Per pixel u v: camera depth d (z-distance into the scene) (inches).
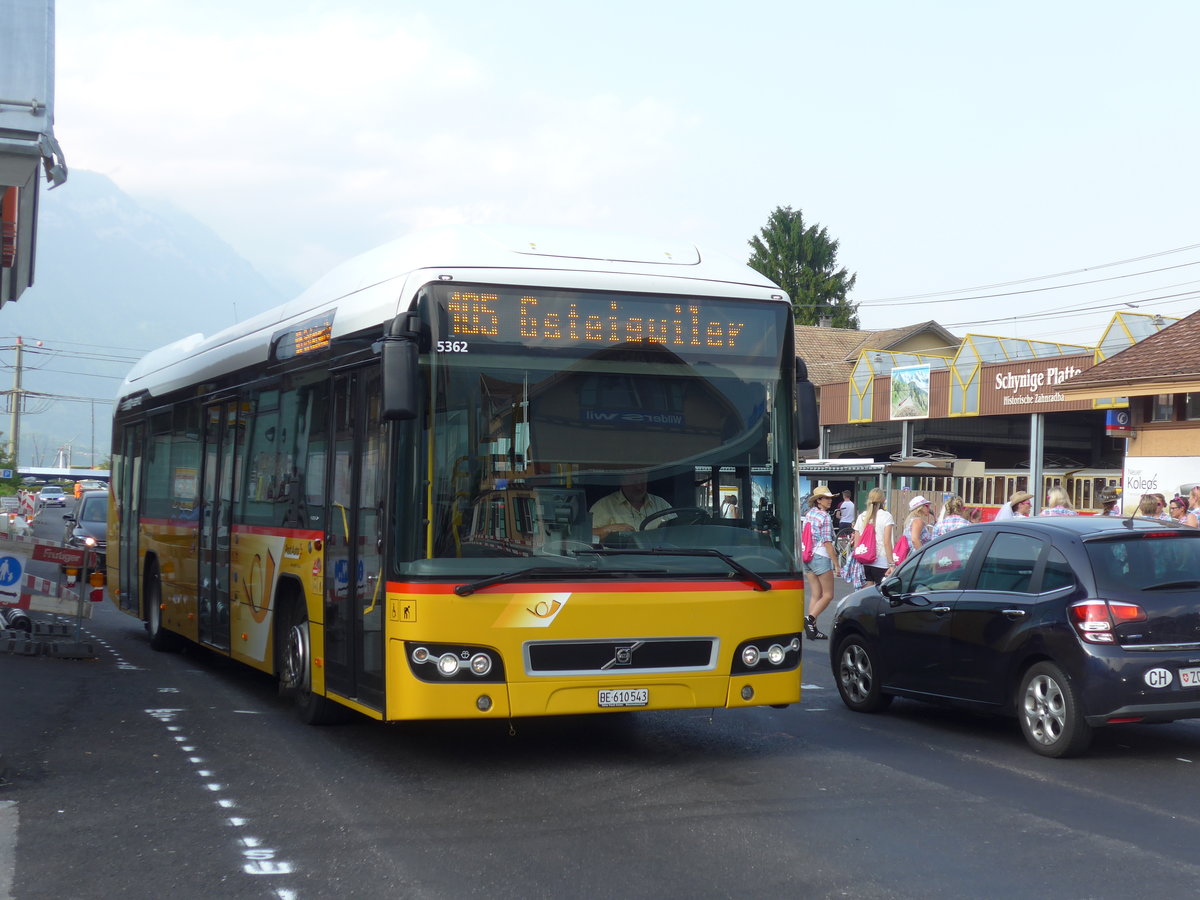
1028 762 333.7
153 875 229.3
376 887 221.6
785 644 322.0
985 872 230.4
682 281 325.4
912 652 392.8
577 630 301.3
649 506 313.6
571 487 308.0
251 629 433.1
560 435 309.3
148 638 639.1
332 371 354.6
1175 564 342.0
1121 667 327.9
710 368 323.9
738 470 322.7
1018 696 354.0
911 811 277.3
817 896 215.9
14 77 306.5
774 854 241.9
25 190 364.5
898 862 236.7
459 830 260.2
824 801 286.8
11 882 224.8
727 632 314.3
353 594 332.5
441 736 367.9
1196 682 330.3
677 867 233.1
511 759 335.0
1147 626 331.3
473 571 298.0
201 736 366.3
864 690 415.8
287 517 395.5
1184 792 297.9
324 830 260.7
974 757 340.5
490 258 314.0
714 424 322.0
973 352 1478.8
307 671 378.3
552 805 282.7
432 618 294.7
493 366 307.0
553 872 229.9
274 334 421.4
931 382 1545.3
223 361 483.5
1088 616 333.4
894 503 1364.4
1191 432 962.1
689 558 313.0
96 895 217.6
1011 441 1775.3
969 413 1476.4
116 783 304.3
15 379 3604.8
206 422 506.0
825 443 1838.1
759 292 332.8
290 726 384.5
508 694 297.1
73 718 393.7
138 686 467.5
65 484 5103.3
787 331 333.4
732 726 388.8
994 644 360.2
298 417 389.4
